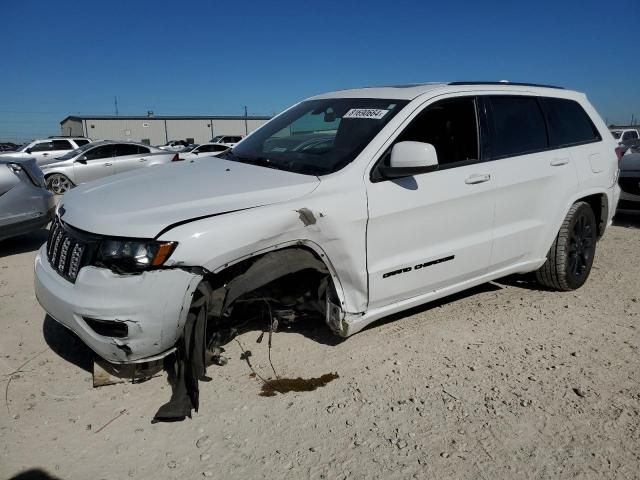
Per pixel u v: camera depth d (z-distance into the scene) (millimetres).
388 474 2480
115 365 3188
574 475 2479
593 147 4855
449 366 3455
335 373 3355
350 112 3900
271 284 3381
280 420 2887
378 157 3426
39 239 7305
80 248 2891
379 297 3475
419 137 3715
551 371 3404
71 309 2838
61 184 14625
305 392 3148
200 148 25594
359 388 3188
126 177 3662
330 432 2787
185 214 2859
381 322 4105
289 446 2678
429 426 2834
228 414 2934
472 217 3844
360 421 2877
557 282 4707
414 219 3518
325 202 3148
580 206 4688
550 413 2951
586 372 3396
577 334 3953
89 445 2684
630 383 3266
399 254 3508
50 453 2621
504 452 2633
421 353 3621
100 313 2744
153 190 3199
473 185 3801
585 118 4961
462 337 3873
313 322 4062
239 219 2900
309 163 3539
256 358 3535
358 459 2582
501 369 3428
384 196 3359
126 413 2941
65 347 3713
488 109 4094
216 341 3436
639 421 2881
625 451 2643
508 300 4625
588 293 4836
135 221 2803
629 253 6246
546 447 2672
